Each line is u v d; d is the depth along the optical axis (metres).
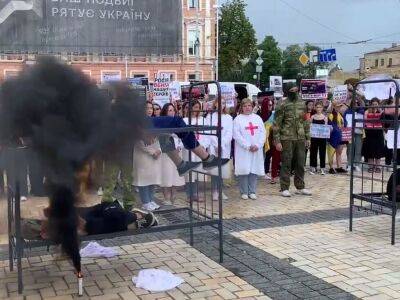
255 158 8.32
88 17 20.14
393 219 5.61
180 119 5.41
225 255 5.32
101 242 5.82
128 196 7.11
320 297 4.18
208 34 44.28
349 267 4.90
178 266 4.99
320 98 13.77
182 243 5.78
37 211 4.34
